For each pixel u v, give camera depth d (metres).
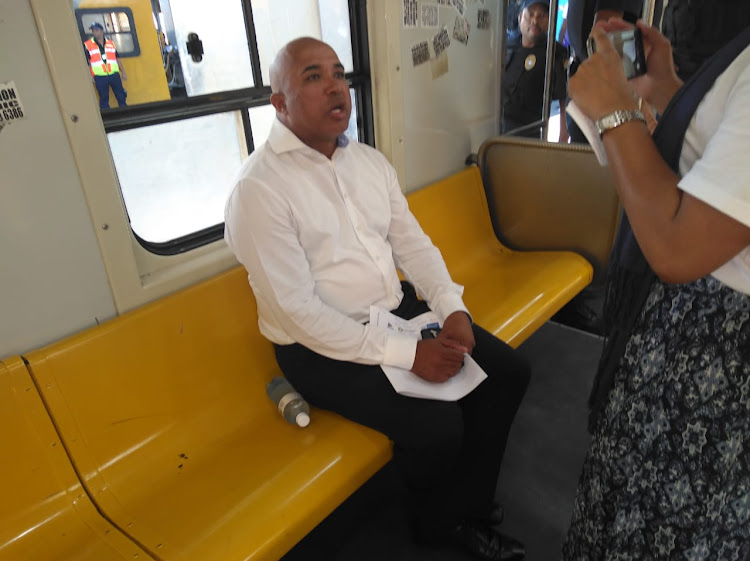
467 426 1.69
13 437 1.35
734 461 0.95
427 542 1.79
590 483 1.22
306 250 1.63
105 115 1.55
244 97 1.87
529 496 1.96
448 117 2.68
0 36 1.27
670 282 0.85
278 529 1.30
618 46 1.07
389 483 2.06
